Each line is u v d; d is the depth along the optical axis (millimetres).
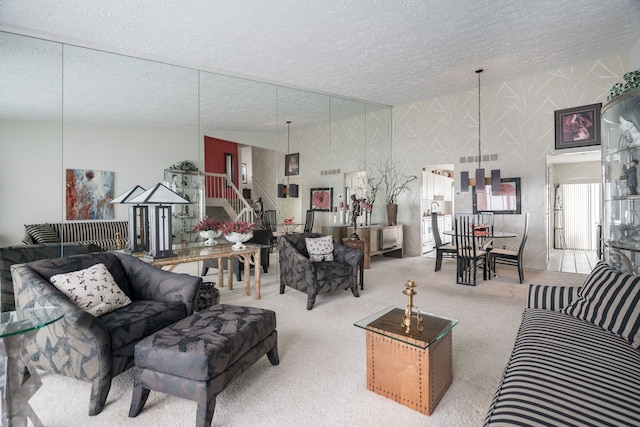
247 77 5230
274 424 1752
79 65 3969
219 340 1821
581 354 1554
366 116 7074
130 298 2656
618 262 3328
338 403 1926
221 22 3512
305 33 3812
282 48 4188
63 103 3871
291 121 5871
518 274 5188
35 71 3727
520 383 1344
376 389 2018
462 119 6441
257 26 3619
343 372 2275
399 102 7082
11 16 3281
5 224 3525
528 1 3314
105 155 4109
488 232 5211
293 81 5508
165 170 4512
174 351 1723
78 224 3893
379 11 3400
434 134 6824
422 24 3699
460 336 2836
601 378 1345
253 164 5398
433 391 1839
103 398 1870
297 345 2701
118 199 3426
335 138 6543
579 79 5227
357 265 4035
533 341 1732
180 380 1711
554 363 1470
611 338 1736
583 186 8633
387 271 5613
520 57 4785
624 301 1833
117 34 3705
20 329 1431
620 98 3154
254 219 5375
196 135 4789
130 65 4277
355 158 6902
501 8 3428
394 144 7473
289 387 2096
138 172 4312
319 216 6273
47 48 3789
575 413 1135
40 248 3373
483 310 3518
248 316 2176
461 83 5906
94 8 3174
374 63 4777
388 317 2213
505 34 4016
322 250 4203
